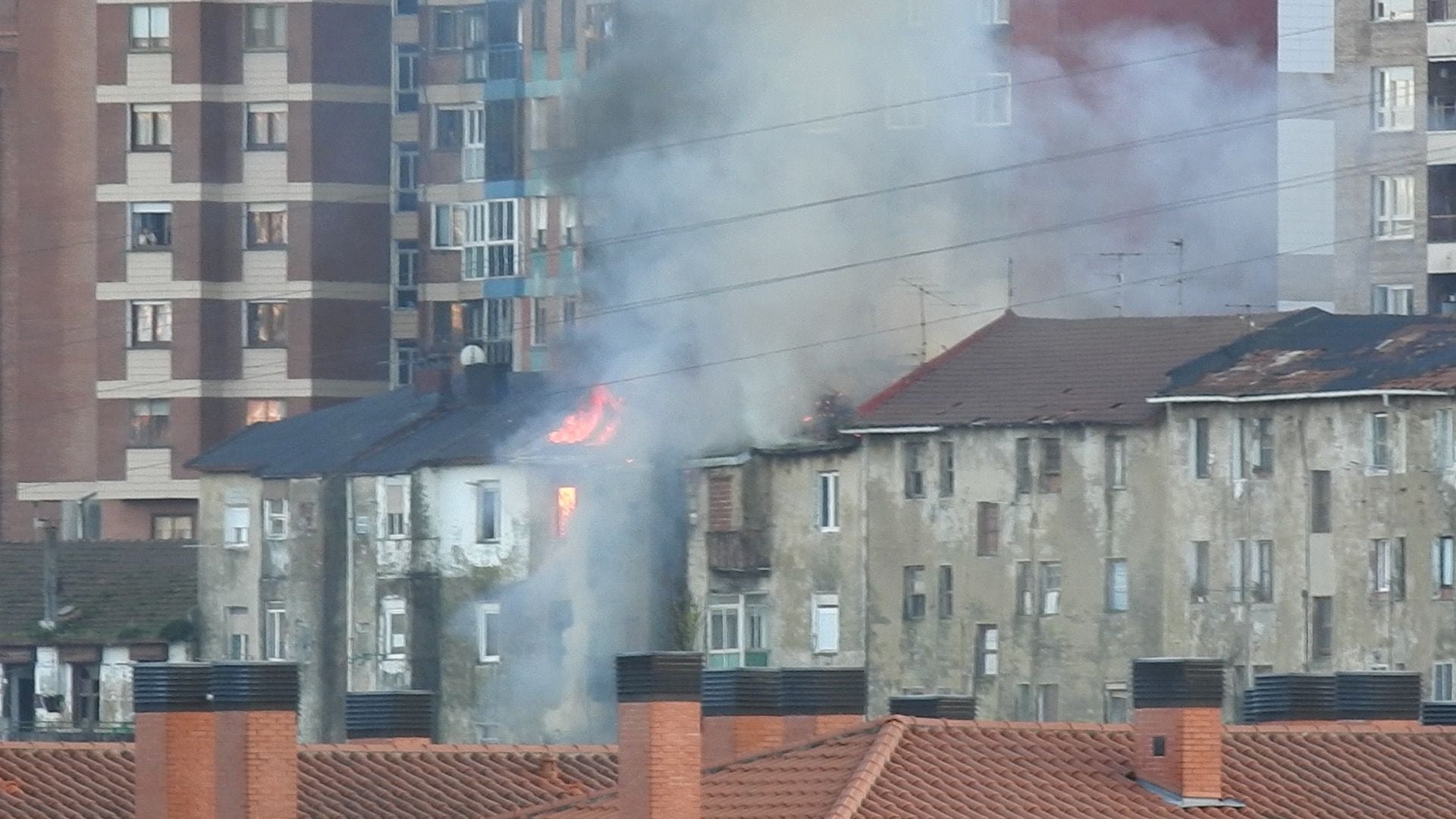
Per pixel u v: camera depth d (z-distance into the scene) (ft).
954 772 574.15
